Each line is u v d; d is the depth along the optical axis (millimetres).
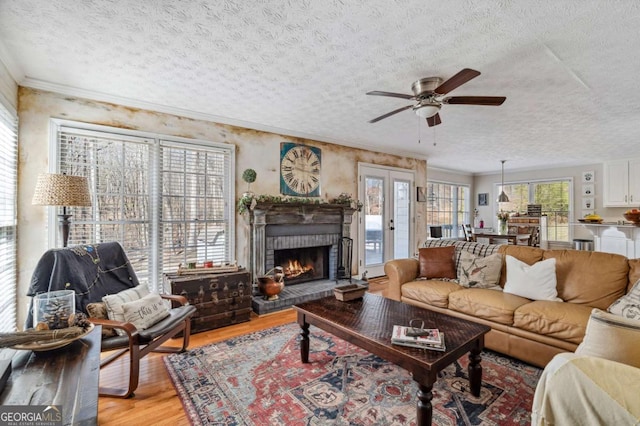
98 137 3090
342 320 2113
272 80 2742
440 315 2207
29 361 1261
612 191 6395
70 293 1623
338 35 2033
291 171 4500
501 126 4117
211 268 3395
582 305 2406
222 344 2781
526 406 1846
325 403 1894
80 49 2219
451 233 8250
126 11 1788
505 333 2459
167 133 3484
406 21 1874
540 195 7645
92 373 1177
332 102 3281
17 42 2121
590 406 1021
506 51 2199
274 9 1771
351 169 5246
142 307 2254
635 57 2262
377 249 5637
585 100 3141
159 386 2100
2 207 2408
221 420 1747
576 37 2010
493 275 2979
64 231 2654
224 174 3883
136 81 2760
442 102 2555
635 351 1152
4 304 2441
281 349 2664
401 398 1941
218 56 2318
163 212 3465
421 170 6395
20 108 2705
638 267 2338
